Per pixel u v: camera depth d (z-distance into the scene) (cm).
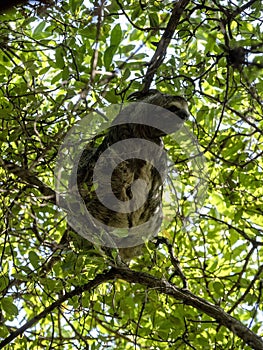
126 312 463
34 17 436
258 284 474
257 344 418
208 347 463
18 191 428
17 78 470
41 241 434
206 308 425
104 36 455
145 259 457
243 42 421
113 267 428
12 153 438
